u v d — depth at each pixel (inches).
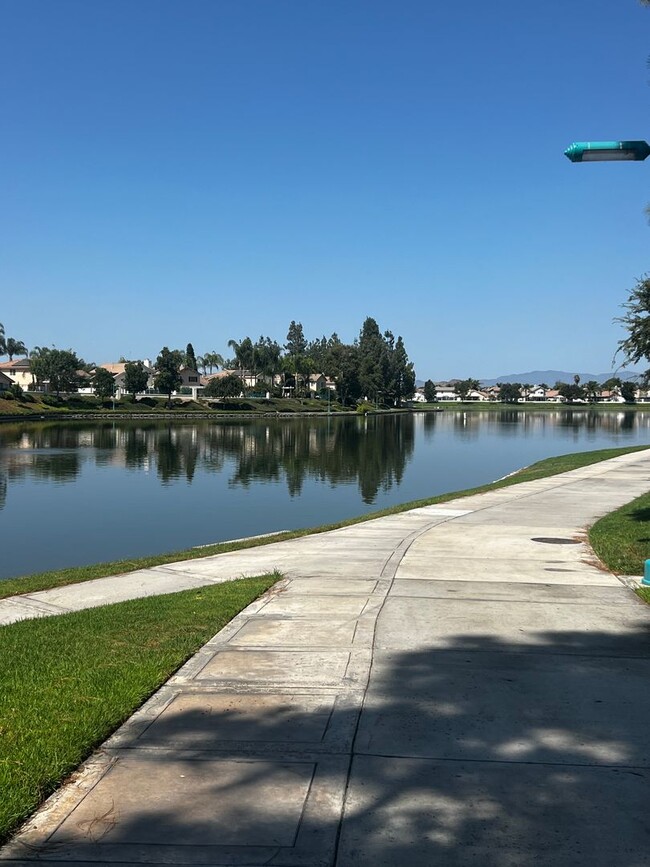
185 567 482.0
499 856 140.2
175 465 1733.5
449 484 1379.2
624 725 202.4
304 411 5546.3
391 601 349.7
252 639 285.0
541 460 1750.7
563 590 377.1
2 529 894.4
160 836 146.3
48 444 2384.4
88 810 156.5
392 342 7234.3
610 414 6742.1
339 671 246.2
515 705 216.5
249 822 151.6
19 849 141.9
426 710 212.1
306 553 510.9
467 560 466.6
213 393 5300.2
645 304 592.7
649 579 373.4
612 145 336.8
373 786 166.9
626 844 144.5
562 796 162.7
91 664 251.4
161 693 226.4
